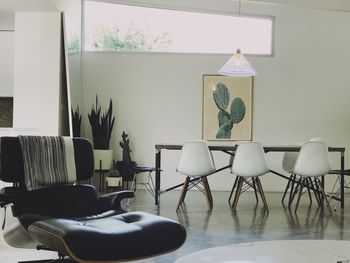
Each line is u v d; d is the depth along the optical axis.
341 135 7.71
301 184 5.61
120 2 7.54
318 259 2.20
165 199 6.28
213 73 7.62
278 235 4.02
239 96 7.64
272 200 6.39
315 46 7.72
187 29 7.66
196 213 5.15
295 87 7.71
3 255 3.18
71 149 3.09
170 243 2.26
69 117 5.67
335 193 7.43
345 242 2.66
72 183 3.09
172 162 7.57
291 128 7.71
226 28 7.70
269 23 7.74
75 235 1.99
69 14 6.19
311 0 6.30
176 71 7.60
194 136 7.61
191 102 7.61
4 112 6.21
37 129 5.31
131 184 7.39
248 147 5.45
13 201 2.60
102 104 7.52
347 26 7.73
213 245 3.60
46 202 2.82
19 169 2.81
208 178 7.59
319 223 4.61
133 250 2.11
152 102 7.58
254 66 7.69
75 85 6.58
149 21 7.61
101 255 2.02
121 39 7.58
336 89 7.75
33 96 5.45
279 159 7.66
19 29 5.46
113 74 7.54
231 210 5.40
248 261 2.14
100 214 2.77
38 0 4.90
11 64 6.01
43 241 2.17
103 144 7.11
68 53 5.80
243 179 5.80
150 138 7.58
